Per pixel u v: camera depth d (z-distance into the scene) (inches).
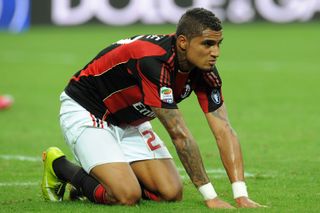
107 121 714.8
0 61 2363.4
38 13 3206.2
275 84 1852.9
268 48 2623.0
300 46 2655.0
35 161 968.9
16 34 3083.2
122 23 3125.0
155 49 649.0
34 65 2260.1
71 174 712.4
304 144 1091.9
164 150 738.8
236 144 677.9
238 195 668.1
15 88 1800.0
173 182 709.9
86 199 723.4
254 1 3129.9
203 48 633.6
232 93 1706.4
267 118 1354.6
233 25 3134.8
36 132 1216.8
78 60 2349.9
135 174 721.6
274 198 726.5
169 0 3046.3
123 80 677.9
